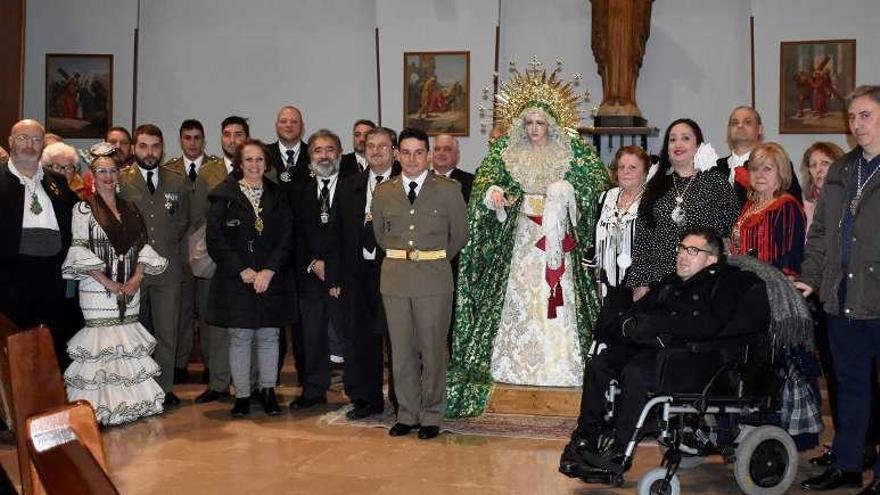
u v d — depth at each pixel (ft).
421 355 18.33
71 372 18.83
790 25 30.32
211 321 19.63
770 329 13.94
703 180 16.39
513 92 19.52
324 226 20.25
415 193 17.98
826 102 30.12
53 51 34.01
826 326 15.40
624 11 29.89
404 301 17.83
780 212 15.79
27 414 5.91
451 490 14.58
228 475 15.47
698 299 13.99
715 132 31.45
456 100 32.60
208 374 23.43
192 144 24.00
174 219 21.45
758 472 13.98
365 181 19.54
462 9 32.42
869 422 15.23
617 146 30.89
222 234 19.62
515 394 19.35
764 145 16.33
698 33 31.48
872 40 29.76
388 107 32.96
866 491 13.71
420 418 18.39
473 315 19.54
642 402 13.53
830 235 14.20
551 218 18.66
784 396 14.98
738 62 31.24
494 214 19.39
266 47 34.12
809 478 14.76
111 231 18.99
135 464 16.17
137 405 19.29
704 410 13.57
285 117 23.25
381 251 18.93
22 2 31.99
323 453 16.81
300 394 21.95
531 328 19.43
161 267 19.75
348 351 19.60
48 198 18.67
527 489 14.65
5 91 31.81
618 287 16.85
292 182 21.80
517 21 32.63
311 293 20.51
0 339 6.49
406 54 32.78
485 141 32.48
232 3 34.19
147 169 21.36
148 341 19.66
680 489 14.67
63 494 4.20
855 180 13.89
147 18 34.42
